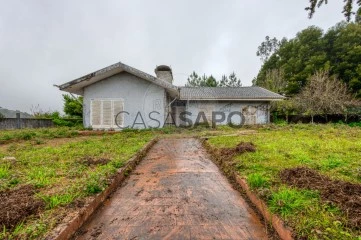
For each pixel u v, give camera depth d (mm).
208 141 7863
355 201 2311
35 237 1889
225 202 2984
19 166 4461
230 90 19766
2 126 14102
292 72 30422
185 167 4859
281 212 2270
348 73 25609
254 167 3996
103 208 2820
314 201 2443
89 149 6328
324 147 5816
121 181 3896
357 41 26672
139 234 2209
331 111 17875
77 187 2998
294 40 32688
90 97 13234
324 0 5359
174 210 2750
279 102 19438
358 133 9430
